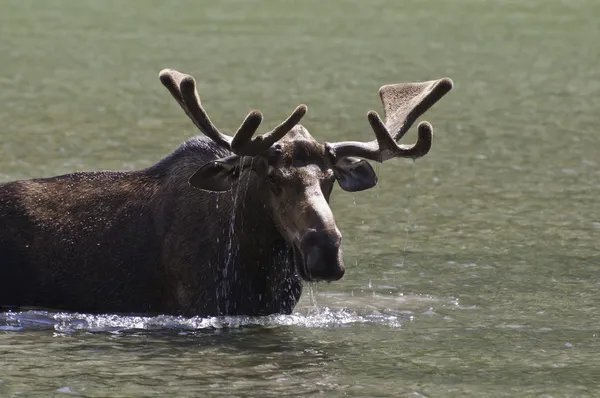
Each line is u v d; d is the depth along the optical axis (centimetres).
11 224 2741
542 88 6538
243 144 2409
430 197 3934
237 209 2531
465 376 2236
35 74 6738
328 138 5134
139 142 4897
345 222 3566
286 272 2586
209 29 8850
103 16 9531
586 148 4900
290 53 7719
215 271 2572
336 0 10650
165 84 2559
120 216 2702
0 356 2333
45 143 4819
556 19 9569
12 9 9800
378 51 7881
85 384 2164
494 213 3722
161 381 2184
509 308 2731
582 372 2267
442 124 5416
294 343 2436
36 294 2722
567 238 3406
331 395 2114
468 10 10100
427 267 3083
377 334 2512
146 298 2673
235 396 2100
